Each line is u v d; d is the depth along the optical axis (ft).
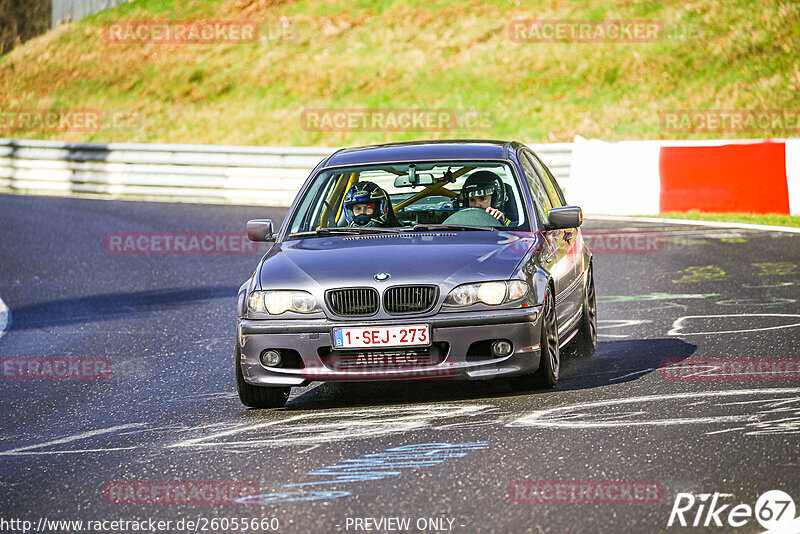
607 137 278.87
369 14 388.78
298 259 79.25
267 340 75.31
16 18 463.01
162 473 62.13
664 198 207.31
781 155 194.70
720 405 70.28
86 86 389.39
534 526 48.39
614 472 56.24
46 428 77.41
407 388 82.89
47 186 298.56
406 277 74.43
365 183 89.56
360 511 52.16
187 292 146.10
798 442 60.18
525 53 330.34
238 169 265.34
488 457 60.59
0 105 390.63
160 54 396.98
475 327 73.51
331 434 68.85
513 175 88.43
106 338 116.16
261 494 56.24
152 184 277.44
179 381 91.76
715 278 133.80
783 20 308.19
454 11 371.76
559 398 75.10
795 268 137.80
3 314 136.05
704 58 303.89
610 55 316.60
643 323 106.73
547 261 80.53
